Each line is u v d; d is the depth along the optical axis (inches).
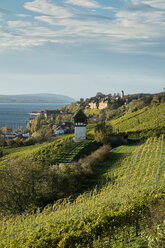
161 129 2918.3
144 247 457.4
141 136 2883.9
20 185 1181.7
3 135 6771.7
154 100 5039.4
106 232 535.2
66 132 5634.8
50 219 795.4
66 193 1283.2
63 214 813.9
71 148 2536.9
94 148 2657.5
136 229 525.7
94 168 1861.5
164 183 885.2
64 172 1358.3
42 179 1233.4
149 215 583.2
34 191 1206.9
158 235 431.5
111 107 7859.3
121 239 511.2
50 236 530.0
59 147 2618.1
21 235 716.7
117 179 1412.4
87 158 2020.2
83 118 3129.9
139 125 3609.7
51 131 4953.3
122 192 961.5
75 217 649.0
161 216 551.5
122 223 556.4
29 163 1262.3
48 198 1213.1
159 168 1353.3
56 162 2096.5
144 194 714.8
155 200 650.8
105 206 669.9
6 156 3403.1
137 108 5275.6
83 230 515.8
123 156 2085.4
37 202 1182.3
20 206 1160.8
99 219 551.2
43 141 4611.2
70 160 2118.6
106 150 2230.6
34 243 514.3
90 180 1578.5
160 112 3897.6
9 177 1182.9
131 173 1467.8
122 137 2842.0
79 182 1435.8
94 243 504.7
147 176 1289.4
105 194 1037.2
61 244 487.2
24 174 1194.6
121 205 633.0
